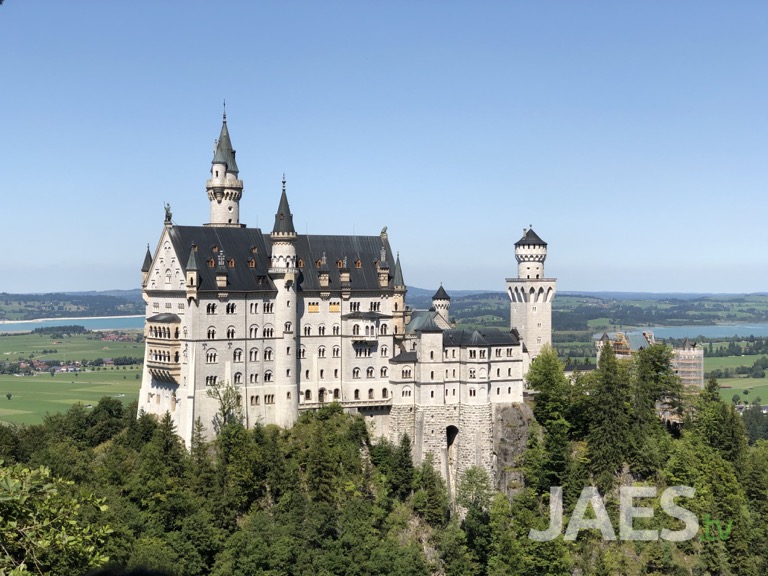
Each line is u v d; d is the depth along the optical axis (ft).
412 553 606.96
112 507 542.16
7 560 206.39
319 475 634.84
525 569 624.18
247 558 553.23
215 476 611.88
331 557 579.89
